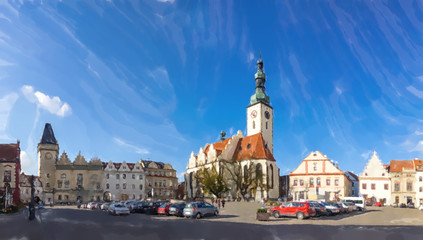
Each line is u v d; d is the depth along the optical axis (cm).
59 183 10844
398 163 9338
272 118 11562
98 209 6662
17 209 5781
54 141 11912
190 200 9294
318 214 4181
